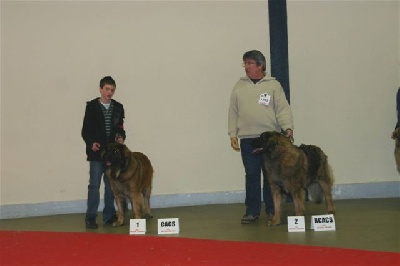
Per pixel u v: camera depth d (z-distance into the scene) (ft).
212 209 29.17
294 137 31.22
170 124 30.81
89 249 19.26
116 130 24.70
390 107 31.65
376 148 31.68
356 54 31.40
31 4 29.50
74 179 30.17
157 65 30.55
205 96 30.94
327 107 31.37
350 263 15.90
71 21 29.86
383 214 25.04
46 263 17.13
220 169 31.22
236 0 30.83
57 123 29.94
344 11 31.24
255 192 23.82
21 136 29.63
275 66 30.45
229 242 19.75
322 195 25.94
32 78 29.63
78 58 29.96
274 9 30.40
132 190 23.73
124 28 30.25
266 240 19.90
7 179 29.50
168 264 16.46
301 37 31.04
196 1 30.63
